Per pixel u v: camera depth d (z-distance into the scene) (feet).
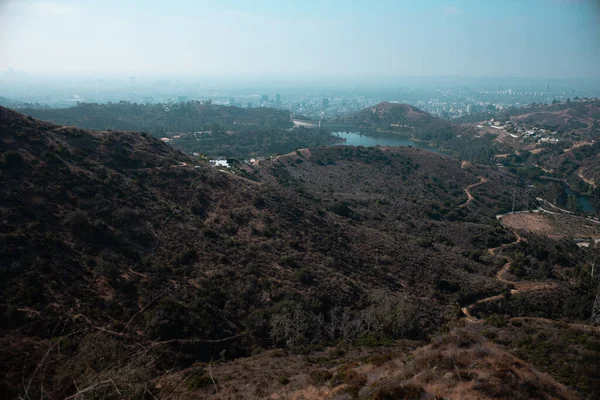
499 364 48.75
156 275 83.05
